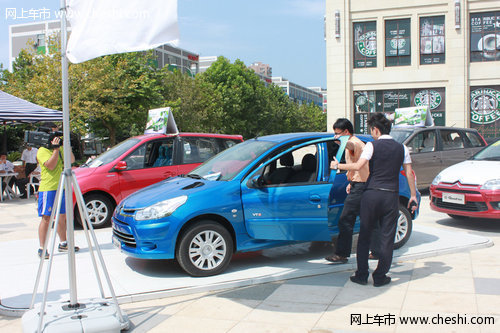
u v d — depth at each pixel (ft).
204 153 31.81
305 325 13.05
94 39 13.70
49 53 79.25
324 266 18.66
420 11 95.35
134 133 125.08
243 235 18.26
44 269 19.27
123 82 86.79
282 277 17.60
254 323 13.33
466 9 93.09
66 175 13.52
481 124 94.79
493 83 93.40
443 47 95.40
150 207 17.43
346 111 99.40
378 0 97.09
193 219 17.78
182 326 13.32
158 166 30.17
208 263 17.72
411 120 44.45
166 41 14.10
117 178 28.91
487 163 27.02
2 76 112.47
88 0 13.66
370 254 19.93
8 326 13.80
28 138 20.63
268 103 187.62
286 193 18.52
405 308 14.08
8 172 47.37
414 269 18.44
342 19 98.63
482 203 24.93
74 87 78.43
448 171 27.58
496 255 20.38
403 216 21.22
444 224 28.27
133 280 17.44
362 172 17.95
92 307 13.82
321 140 19.89
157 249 17.10
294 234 18.62
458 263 19.17
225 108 158.30
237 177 18.53
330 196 19.58
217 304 15.03
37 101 77.87
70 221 13.64
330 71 100.01
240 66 173.68
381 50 97.91
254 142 21.13
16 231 29.17
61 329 12.28
